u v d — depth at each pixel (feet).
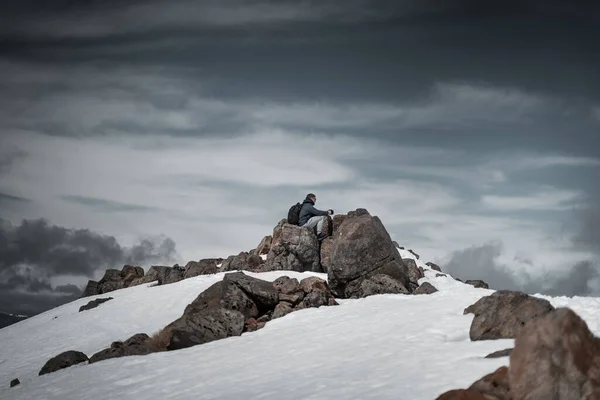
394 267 99.96
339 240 100.99
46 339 112.47
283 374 62.59
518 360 43.68
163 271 142.61
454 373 51.39
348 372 58.29
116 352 86.02
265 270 114.42
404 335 68.18
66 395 71.36
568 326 43.14
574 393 41.98
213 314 87.35
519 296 63.57
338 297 100.37
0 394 79.25
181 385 66.23
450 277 109.50
